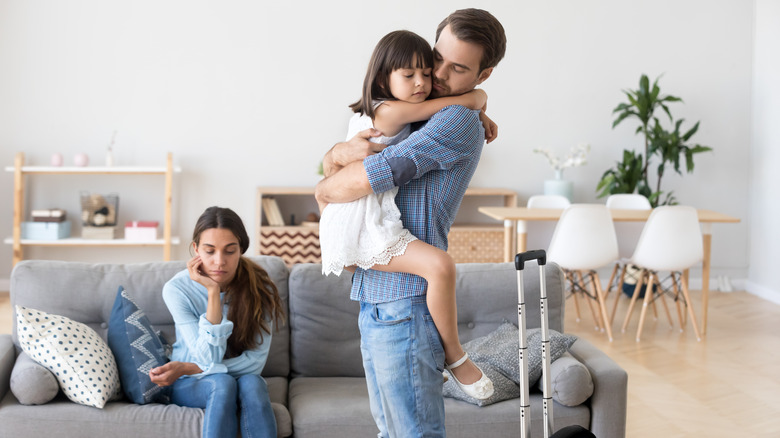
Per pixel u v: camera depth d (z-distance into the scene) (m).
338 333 3.01
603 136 6.81
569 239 5.04
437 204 1.77
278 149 6.61
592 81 6.76
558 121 6.77
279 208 6.68
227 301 2.72
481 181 6.77
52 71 6.34
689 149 6.27
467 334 3.05
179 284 2.73
